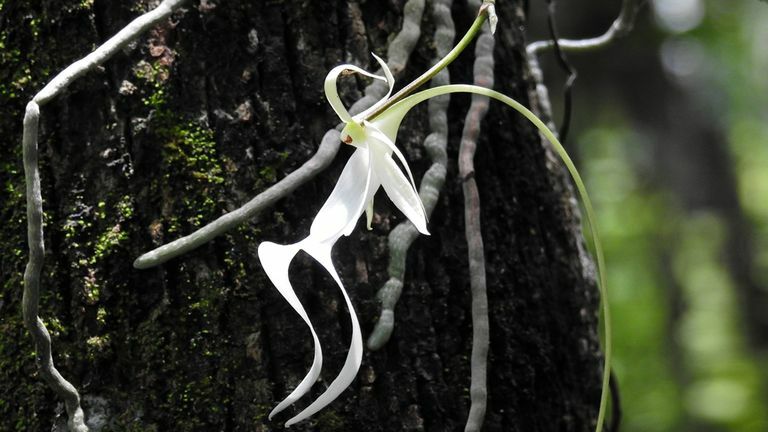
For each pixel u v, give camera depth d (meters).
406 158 0.76
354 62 0.76
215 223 0.72
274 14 0.75
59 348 0.73
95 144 0.73
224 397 0.73
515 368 0.77
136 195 0.73
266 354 0.73
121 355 0.73
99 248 0.73
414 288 0.76
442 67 0.70
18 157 0.74
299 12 0.75
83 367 0.73
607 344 0.71
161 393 0.73
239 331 0.73
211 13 0.74
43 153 0.73
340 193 0.69
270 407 0.73
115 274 0.73
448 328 0.76
